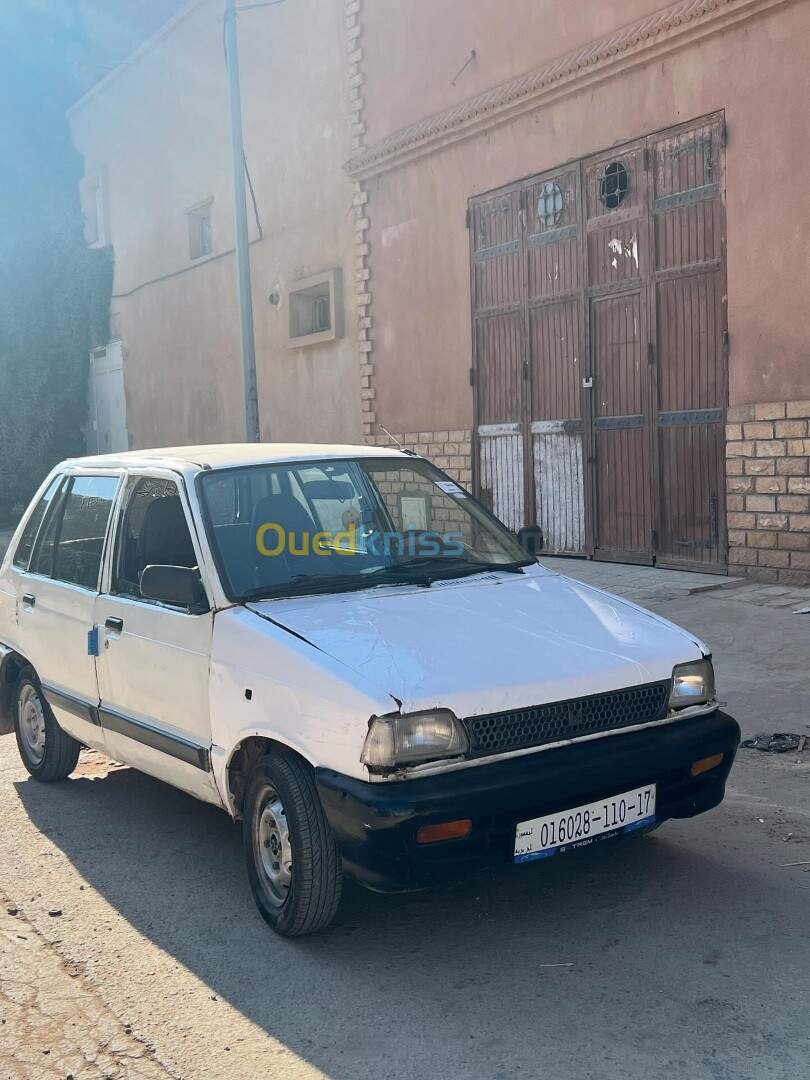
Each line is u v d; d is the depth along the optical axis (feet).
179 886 14.76
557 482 37.96
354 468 16.55
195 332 63.57
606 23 34.53
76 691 17.47
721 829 15.60
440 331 43.09
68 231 76.69
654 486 33.81
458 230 41.65
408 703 11.40
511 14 38.24
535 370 38.52
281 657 12.61
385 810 11.07
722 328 31.22
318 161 50.42
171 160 64.59
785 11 28.63
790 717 19.95
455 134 40.98
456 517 16.85
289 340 53.21
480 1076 9.95
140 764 16.02
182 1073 10.30
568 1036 10.50
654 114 32.91
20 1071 10.50
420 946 12.57
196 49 60.44
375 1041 10.64
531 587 15.19
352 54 46.65
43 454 75.97
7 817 18.03
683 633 14.05
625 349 34.68
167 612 14.80
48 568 19.04
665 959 11.90
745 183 30.14
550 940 12.51
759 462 30.30
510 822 11.59
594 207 35.42
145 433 70.54
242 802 13.76
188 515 15.01
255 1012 11.34
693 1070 9.82
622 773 12.14
